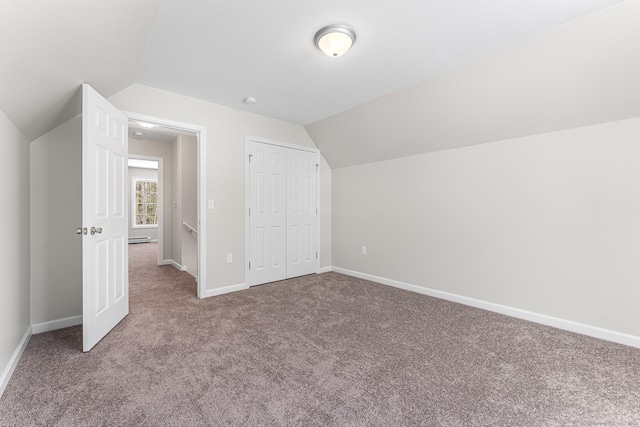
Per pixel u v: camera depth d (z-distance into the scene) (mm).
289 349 1970
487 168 2799
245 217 3473
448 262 3107
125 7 1473
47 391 1491
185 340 2096
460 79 2424
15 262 1819
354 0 1608
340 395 1482
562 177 2346
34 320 2223
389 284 3695
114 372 1673
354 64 2330
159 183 5059
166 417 1313
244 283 3473
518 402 1434
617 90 1935
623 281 2082
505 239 2678
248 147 3488
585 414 1347
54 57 1508
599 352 1945
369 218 3967
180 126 2943
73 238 2398
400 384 1579
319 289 3475
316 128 3975
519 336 2193
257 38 1979
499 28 1843
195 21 1786
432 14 1717
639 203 2018
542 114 2316
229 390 1516
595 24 1696
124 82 2445
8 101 1526
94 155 1970
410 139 3275
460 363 1800
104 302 2135
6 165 1658
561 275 2359
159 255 5035
